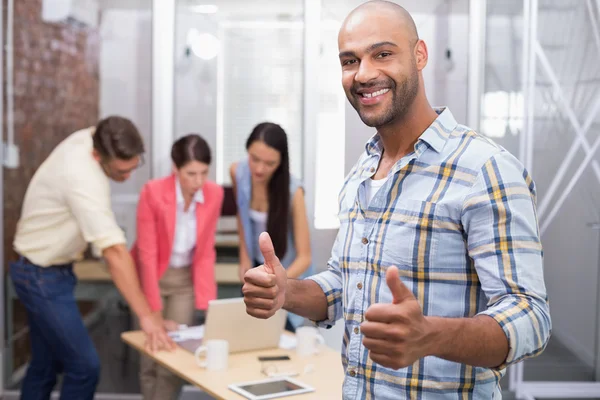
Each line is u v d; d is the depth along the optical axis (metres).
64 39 3.45
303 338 2.32
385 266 1.21
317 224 3.46
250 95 3.52
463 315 1.15
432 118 1.25
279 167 2.71
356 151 3.45
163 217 2.71
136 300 2.45
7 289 3.46
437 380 1.17
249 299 1.16
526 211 1.09
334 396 1.89
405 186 1.21
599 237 3.27
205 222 2.79
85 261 3.50
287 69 3.50
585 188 3.26
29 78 3.45
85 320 3.52
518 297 1.04
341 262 1.34
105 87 3.48
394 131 1.25
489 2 3.27
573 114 3.25
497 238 1.07
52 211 2.51
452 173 1.16
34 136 3.46
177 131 3.54
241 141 3.55
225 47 3.51
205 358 2.26
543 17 3.23
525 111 3.25
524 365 3.29
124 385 3.51
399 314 0.87
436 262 1.16
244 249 2.88
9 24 3.42
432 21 3.35
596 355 3.28
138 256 2.76
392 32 1.16
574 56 3.23
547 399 3.26
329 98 3.46
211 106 3.53
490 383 1.19
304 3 3.44
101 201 2.48
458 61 3.36
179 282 2.85
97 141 2.45
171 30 3.47
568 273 3.29
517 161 1.15
